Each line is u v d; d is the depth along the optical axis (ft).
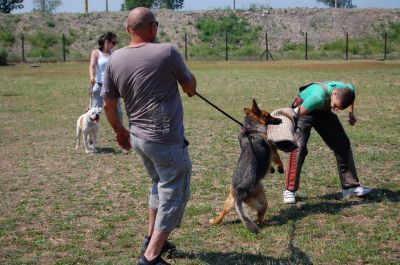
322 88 17.98
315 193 20.08
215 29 142.72
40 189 21.65
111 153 28.91
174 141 12.35
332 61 104.73
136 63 12.12
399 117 36.94
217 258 14.23
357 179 19.21
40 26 139.33
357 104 43.98
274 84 62.39
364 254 13.97
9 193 21.13
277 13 149.69
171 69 12.19
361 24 144.46
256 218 17.44
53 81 71.72
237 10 151.43
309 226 16.39
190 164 12.82
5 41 131.34
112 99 12.72
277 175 22.80
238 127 35.17
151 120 12.21
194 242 15.43
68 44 134.41
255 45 137.69
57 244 15.62
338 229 16.03
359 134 30.94
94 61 29.96
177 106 12.48
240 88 59.26
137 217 17.93
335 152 19.12
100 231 16.48
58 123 39.22
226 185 21.53
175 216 12.64
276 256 14.21
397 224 16.24
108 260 14.25
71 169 25.20
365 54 122.31
